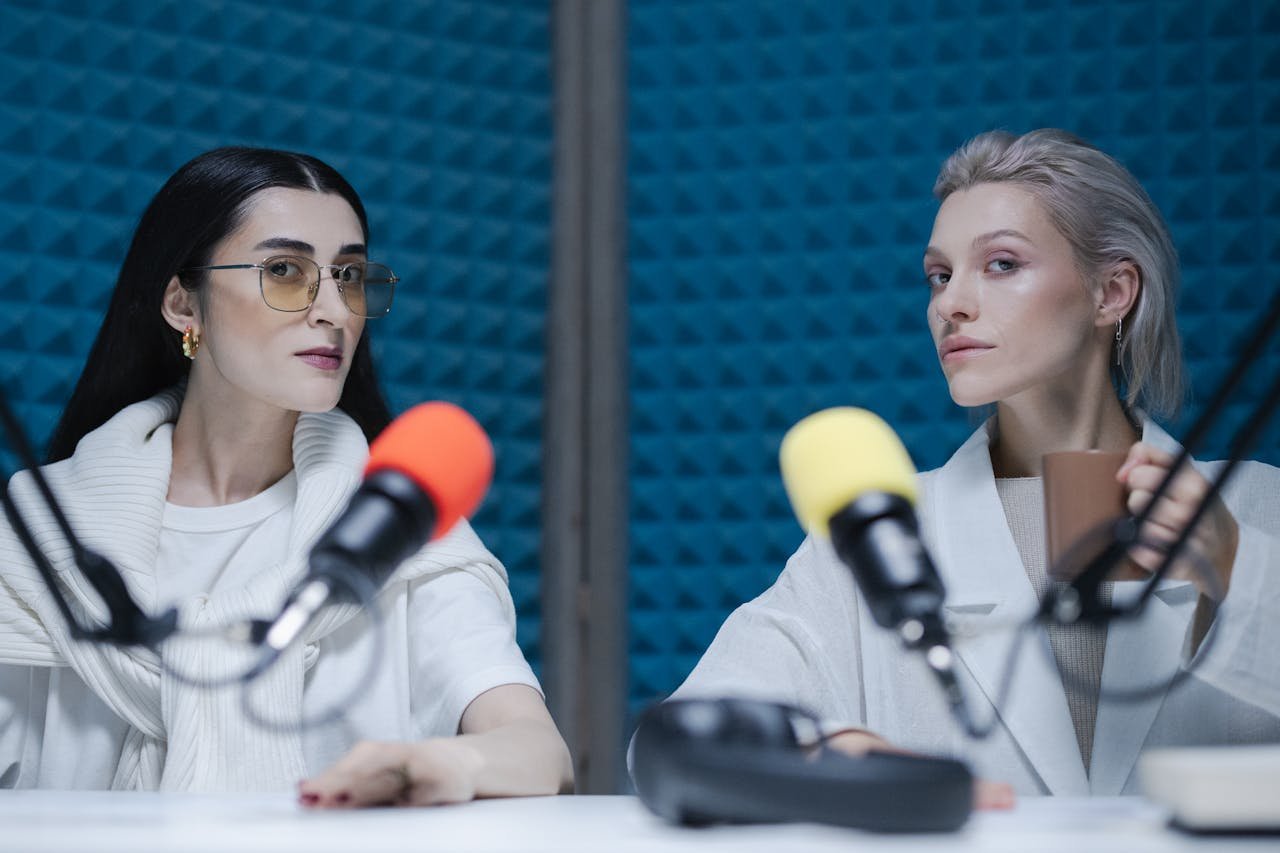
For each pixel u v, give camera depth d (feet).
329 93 9.77
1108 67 9.76
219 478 6.47
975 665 5.99
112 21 9.37
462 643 5.98
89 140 9.26
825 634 6.41
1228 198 9.55
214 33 9.56
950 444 9.68
